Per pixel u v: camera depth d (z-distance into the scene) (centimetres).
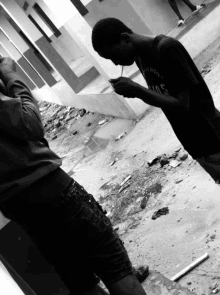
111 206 717
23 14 1411
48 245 198
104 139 1130
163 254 500
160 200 638
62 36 1822
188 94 278
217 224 493
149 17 1178
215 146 296
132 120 1090
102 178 867
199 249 465
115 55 284
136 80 1032
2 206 193
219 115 298
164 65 273
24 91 193
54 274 276
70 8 1027
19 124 179
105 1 1105
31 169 185
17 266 271
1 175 183
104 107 1263
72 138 1377
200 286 402
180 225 539
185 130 296
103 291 224
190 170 657
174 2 1129
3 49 2312
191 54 1077
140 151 856
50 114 1959
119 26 280
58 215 188
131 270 205
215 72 927
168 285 304
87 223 191
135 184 725
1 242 268
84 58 1716
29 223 193
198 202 561
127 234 607
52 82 1783
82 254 196
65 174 194
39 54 2072
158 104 280
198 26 1070
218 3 1086
